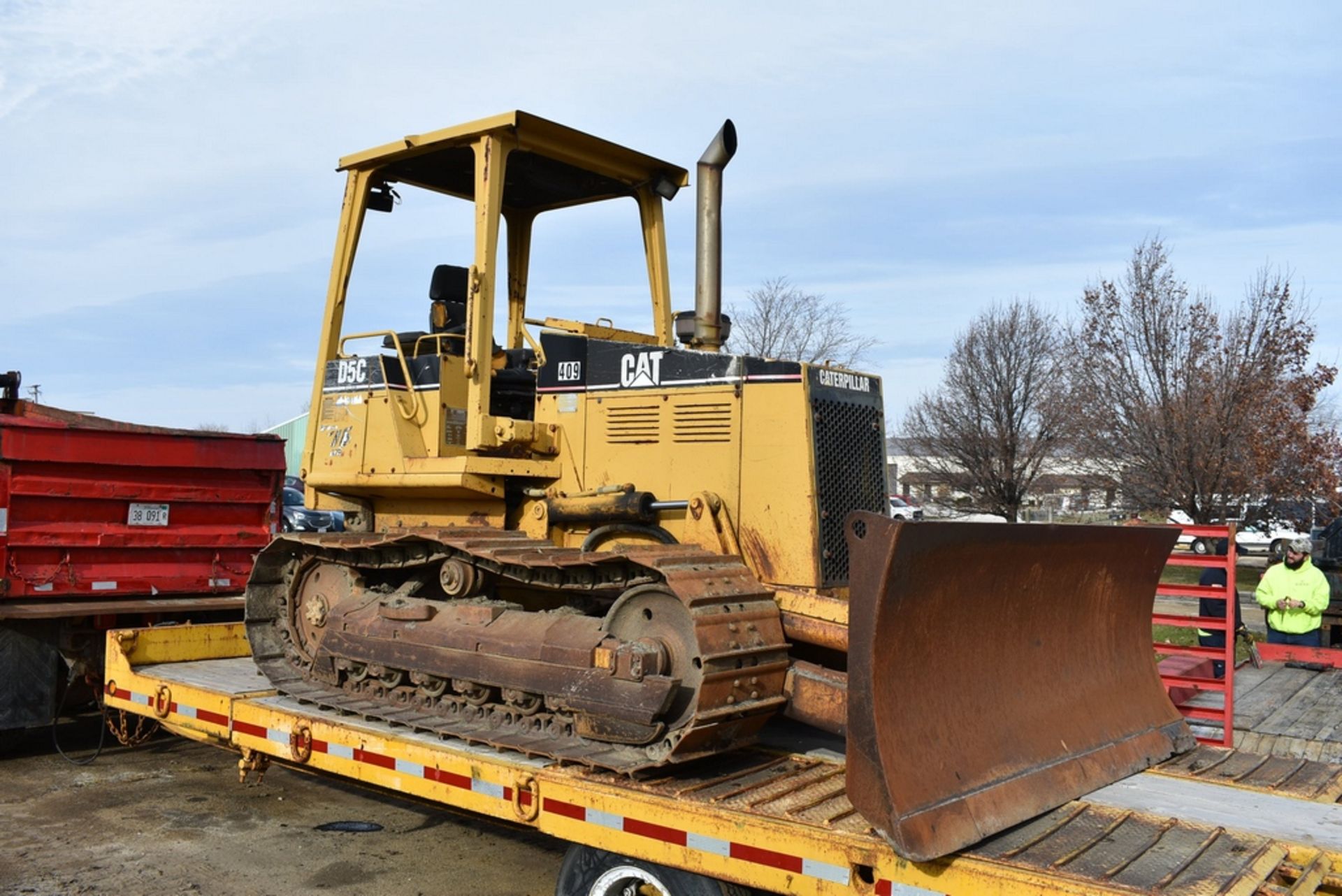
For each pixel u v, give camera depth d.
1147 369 17.16
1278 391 15.98
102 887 5.13
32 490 6.91
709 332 5.47
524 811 4.23
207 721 5.75
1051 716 4.23
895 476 28.86
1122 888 3.07
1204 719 6.85
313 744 5.11
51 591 7.03
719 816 3.70
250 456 7.88
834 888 3.46
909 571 3.48
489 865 5.59
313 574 5.92
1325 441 16.12
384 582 5.73
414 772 4.62
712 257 5.50
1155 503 16.84
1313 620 8.88
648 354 5.26
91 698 7.80
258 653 5.89
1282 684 8.18
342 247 6.37
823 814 3.68
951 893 3.28
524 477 5.53
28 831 5.91
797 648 4.67
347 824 6.18
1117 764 4.37
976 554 3.79
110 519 7.30
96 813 6.25
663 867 3.91
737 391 4.93
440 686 4.96
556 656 4.39
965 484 23.41
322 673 5.50
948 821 3.39
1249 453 15.68
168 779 6.96
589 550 5.15
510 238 7.17
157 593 7.53
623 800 3.93
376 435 5.97
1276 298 16.23
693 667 4.05
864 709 3.39
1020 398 23.34
